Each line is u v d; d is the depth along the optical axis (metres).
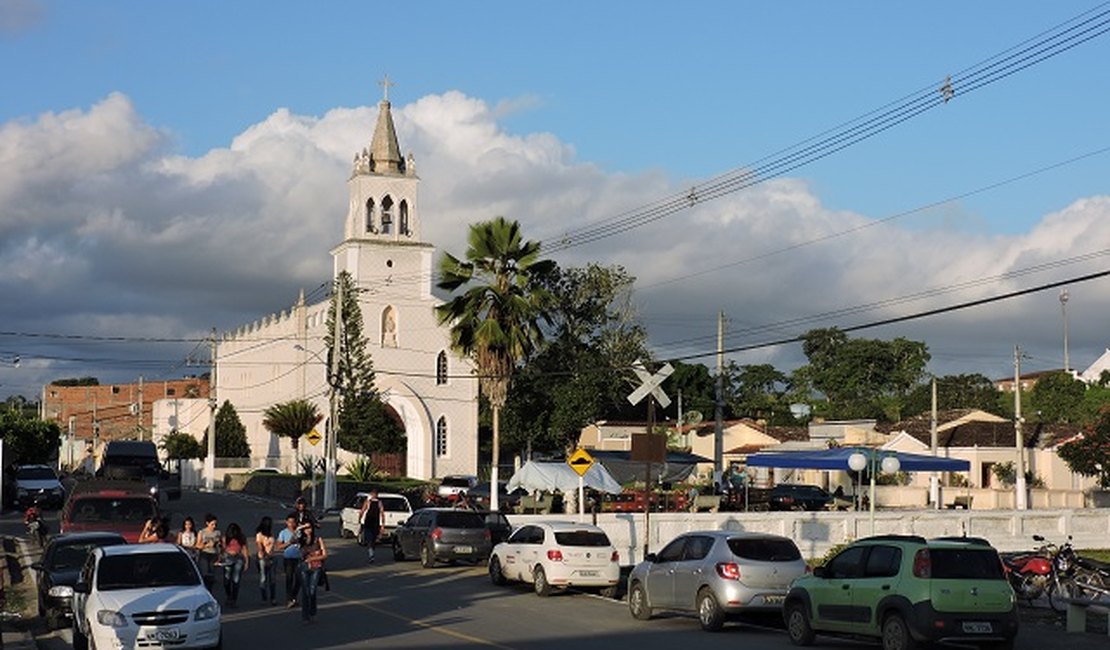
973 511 42.75
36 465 69.06
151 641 18.78
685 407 112.56
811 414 114.88
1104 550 42.94
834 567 21.30
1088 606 23.25
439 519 36.81
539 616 25.80
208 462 92.25
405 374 88.88
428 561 36.59
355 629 23.41
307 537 24.78
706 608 23.70
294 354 91.88
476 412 90.50
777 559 23.77
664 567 25.09
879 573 20.30
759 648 21.25
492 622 24.61
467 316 47.00
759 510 52.25
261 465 93.94
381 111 93.00
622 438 89.62
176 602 19.16
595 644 21.42
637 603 25.83
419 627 23.73
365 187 90.12
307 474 78.88
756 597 23.30
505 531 37.53
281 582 32.50
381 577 34.25
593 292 75.94
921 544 19.81
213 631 19.28
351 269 88.75
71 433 139.00
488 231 47.62
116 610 18.92
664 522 37.50
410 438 88.81
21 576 33.62
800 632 21.67
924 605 19.34
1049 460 67.38
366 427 83.81
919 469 40.56
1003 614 19.55
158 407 125.69
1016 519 42.62
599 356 76.00
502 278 47.75
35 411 151.88
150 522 28.20
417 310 89.81
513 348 46.91
